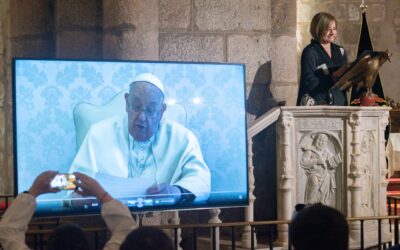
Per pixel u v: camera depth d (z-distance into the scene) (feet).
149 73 26.32
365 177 30.81
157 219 29.09
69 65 25.38
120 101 25.94
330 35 31.81
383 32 52.90
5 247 15.07
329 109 29.73
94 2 31.04
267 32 32.12
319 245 12.58
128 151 25.95
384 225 31.40
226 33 31.58
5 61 42.01
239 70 27.71
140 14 29.30
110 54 29.50
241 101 27.76
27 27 32.04
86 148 25.50
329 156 30.12
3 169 42.24
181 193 26.63
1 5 41.63
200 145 27.12
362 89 32.91
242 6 31.73
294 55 33.06
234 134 27.68
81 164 25.44
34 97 24.98
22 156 24.84
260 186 31.99
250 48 31.89
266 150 32.09
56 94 25.22
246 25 31.81
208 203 27.17
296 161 29.84
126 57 29.22
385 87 53.57
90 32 31.04
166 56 30.91
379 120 31.35
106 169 25.70
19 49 32.19
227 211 31.32
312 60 31.53
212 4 31.40
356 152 30.07
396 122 50.55
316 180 29.96
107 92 25.80
